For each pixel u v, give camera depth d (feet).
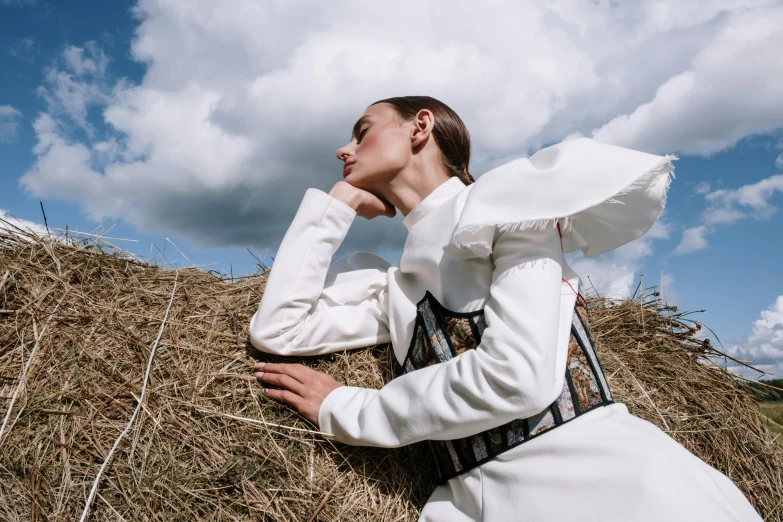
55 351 4.70
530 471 3.80
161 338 5.17
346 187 5.63
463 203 4.73
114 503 4.09
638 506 3.30
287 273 5.23
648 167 4.04
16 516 3.83
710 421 7.22
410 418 4.13
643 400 7.01
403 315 5.15
